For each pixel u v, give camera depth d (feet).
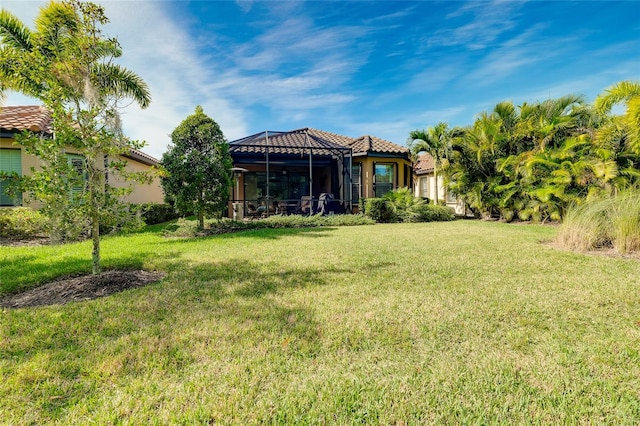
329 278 16.61
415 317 11.66
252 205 55.52
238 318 11.57
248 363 8.76
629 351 9.31
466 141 52.65
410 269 18.39
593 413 7.02
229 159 36.76
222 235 33.58
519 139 49.24
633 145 35.50
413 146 56.03
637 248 22.80
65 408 7.04
